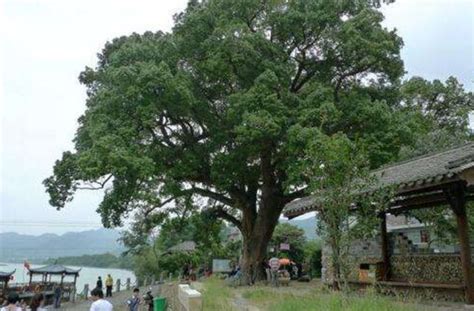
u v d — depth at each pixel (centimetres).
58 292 3098
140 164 2281
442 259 1465
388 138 2312
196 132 2894
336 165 1152
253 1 2689
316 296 1229
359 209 1209
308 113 2255
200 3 2912
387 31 2602
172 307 1803
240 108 2405
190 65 2819
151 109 2427
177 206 3253
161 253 5834
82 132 2917
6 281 3250
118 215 2661
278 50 2633
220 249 4778
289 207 2097
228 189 2858
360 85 2784
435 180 1170
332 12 2625
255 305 1336
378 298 1067
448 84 3878
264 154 2684
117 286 4041
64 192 2823
